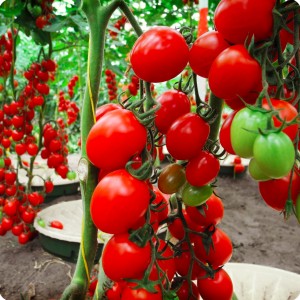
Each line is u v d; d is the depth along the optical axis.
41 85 1.93
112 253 0.51
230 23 0.47
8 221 2.13
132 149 0.48
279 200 0.52
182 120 0.56
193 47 0.52
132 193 0.47
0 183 2.10
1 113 1.95
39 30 1.83
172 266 0.59
